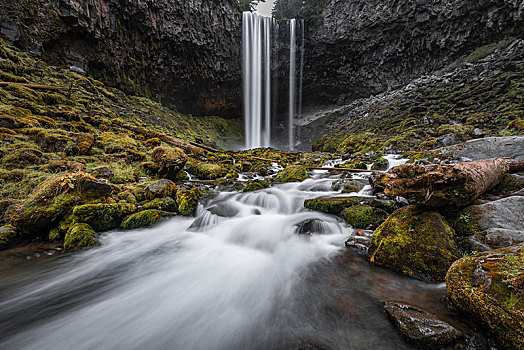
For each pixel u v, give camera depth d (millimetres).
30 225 4438
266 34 32094
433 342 2031
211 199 7547
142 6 20016
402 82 28219
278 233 5191
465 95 18047
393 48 26875
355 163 12211
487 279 2125
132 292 3395
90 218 4934
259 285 3488
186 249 4820
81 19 17172
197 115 31797
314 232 5070
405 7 24047
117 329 2682
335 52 30562
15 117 8031
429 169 3326
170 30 22469
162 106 25438
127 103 20297
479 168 3746
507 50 19922
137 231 5324
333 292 3102
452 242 3191
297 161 16344
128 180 7402
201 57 26328
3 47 12789
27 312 2904
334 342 2305
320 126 33812
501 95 16125
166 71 24844
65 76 15891
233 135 32438
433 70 25500
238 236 5297
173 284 3598
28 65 13938
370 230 4730
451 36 23344
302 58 32281
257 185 8695
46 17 15797
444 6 22219
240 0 32438
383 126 21156
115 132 11891
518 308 1821
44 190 4930
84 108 13414
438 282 2961
